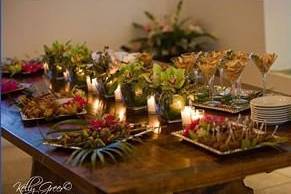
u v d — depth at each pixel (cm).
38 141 273
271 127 268
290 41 523
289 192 386
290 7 519
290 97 289
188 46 599
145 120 299
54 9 583
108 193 203
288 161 232
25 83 420
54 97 344
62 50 434
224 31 574
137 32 627
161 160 233
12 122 315
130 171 222
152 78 304
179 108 290
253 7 526
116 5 612
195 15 614
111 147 243
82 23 598
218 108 305
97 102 350
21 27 570
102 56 369
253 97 319
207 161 228
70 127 288
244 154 234
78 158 236
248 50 542
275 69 520
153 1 630
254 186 398
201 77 331
